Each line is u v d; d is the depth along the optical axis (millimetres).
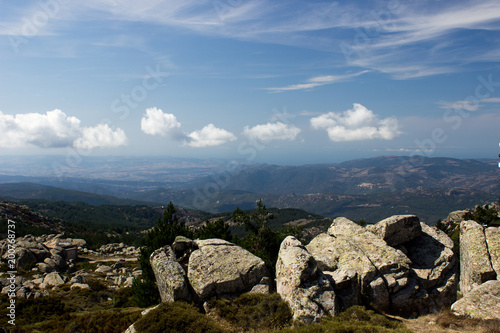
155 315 17344
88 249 105062
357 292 18594
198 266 21016
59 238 100000
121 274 63625
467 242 23688
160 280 21234
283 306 17359
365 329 14477
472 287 21578
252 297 18719
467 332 14914
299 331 14734
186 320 16656
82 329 22641
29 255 62531
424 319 18062
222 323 17406
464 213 80562
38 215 148375
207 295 19422
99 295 38906
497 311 15812
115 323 21969
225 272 20484
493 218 60062
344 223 25922
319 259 21969
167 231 33594
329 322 15469
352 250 21891
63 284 45375
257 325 16938
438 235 24781
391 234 23219
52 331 22828
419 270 21391
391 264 20547
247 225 38469
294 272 18188
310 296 17172
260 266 21016
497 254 21766
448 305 20297
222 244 23641
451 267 21984
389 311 19188
